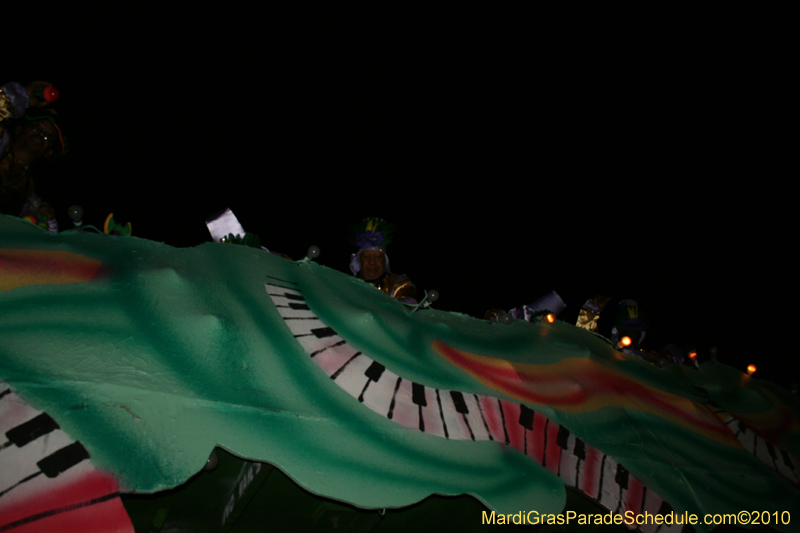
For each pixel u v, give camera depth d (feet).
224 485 7.18
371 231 10.91
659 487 7.26
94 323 4.95
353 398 5.68
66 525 3.77
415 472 5.33
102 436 4.14
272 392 5.22
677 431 8.70
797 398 13.03
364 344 6.52
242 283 6.57
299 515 7.61
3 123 7.06
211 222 9.11
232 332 5.58
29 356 4.37
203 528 7.22
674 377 10.94
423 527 8.07
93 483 3.95
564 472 6.51
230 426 4.67
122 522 3.91
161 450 4.28
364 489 4.94
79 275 5.44
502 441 6.29
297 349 5.92
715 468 8.32
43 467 3.88
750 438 9.84
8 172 7.29
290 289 6.98
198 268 6.48
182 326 5.33
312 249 7.98
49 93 7.00
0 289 4.83
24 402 4.04
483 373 7.22
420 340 7.23
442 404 6.23
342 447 5.12
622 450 7.43
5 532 3.62
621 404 8.45
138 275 5.72
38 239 5.71
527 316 11.62
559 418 7.23
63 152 7.86
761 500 8.23
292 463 4.75
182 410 4.58
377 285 10.98
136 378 4.60
